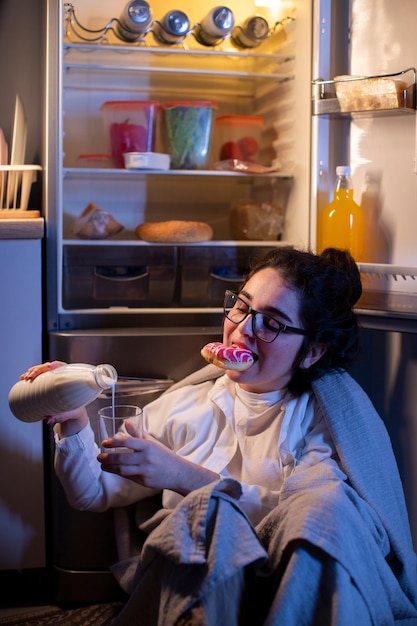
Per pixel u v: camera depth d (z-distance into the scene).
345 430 1.37
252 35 1.91
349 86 1.58
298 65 1.81
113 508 1.66
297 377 1.43
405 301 1.60
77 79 1.98
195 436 1.47
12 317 1.64
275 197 2.01
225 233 2.15
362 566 1.16
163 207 2.10
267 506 1.32
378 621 1.19
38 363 1.66
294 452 1.38
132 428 1.28
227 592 1.13
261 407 1.42
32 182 1.94
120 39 1.86
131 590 1.41
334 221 1.66
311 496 1.19
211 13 1.83
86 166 1.92
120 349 1.66
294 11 1.83
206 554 1.13
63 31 1.71
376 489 1.35
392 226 1.65
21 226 1.61
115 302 1.83
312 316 1.36
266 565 1.19
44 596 1.74
